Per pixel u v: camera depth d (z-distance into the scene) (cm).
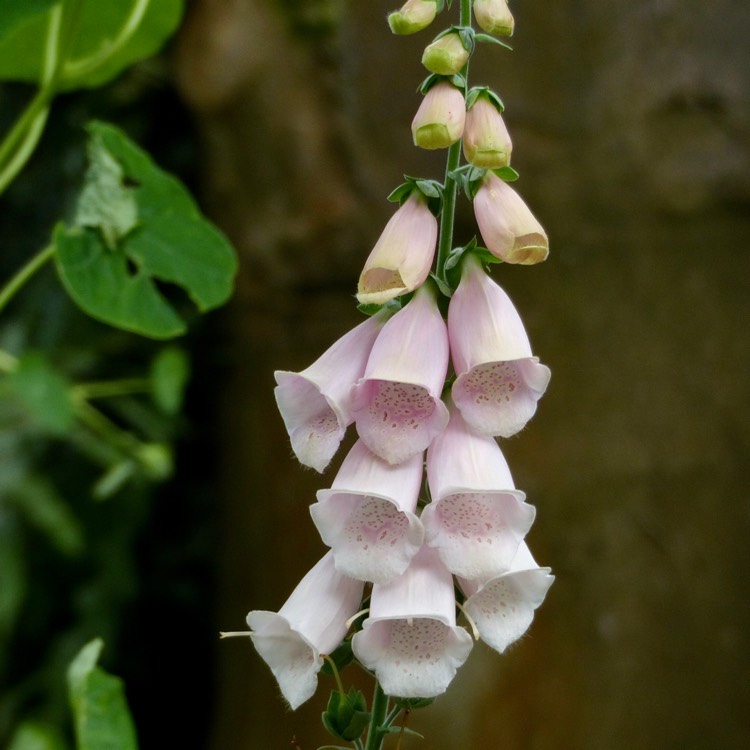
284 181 133
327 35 130
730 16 129
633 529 130
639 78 128
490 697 126
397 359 65
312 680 65
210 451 166
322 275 133
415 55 130
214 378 156
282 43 131
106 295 79
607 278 130
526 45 128
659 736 129
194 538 169
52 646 160
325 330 135
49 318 163
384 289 66
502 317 65
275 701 141
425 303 66
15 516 155
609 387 130
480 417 64
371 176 130
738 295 131
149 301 80
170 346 158
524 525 65
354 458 65
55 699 154
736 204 129
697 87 128
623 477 129
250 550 145
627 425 130
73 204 160
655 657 130
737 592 131
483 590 66
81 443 136
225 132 135
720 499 131
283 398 66
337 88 130
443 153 130
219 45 131
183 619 171
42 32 79
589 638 128
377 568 64
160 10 79
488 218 64
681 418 130
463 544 64
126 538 164
